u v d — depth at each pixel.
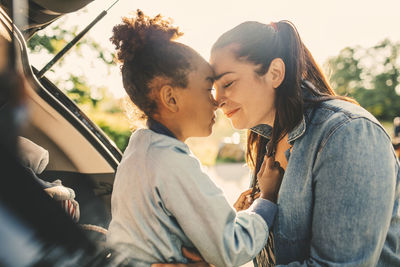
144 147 1.16
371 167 1.04
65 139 1.66
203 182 1.09
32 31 1.51
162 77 1.15
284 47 1.27
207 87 1.21
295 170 1.22
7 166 0.51
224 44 1.25
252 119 1.32
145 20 1.20
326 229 1.09
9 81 0.56
